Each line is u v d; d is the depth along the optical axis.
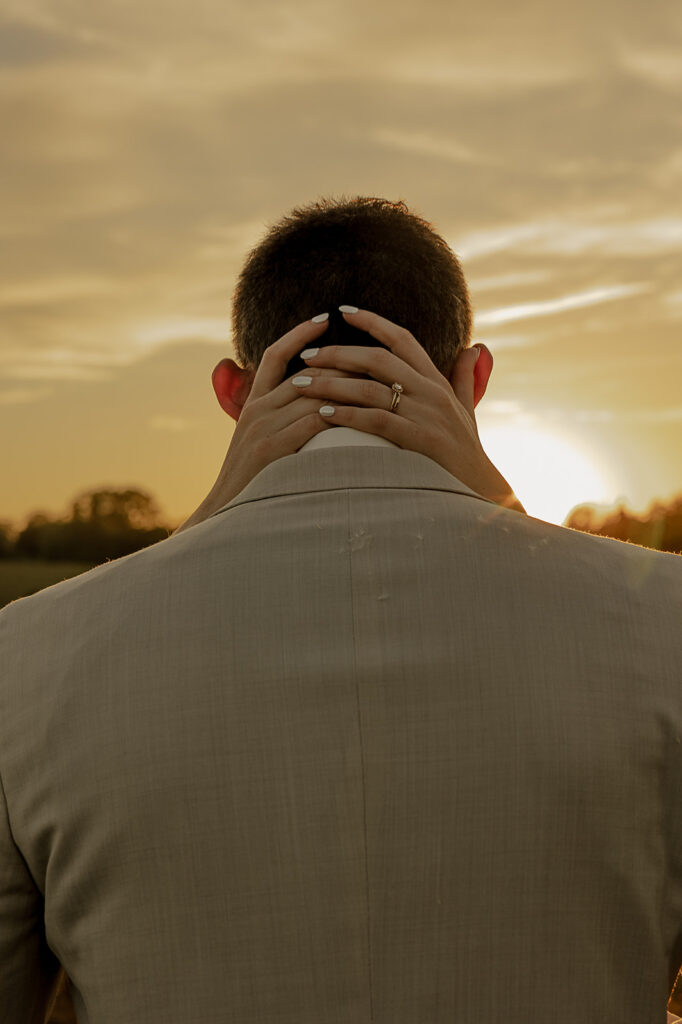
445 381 1.17
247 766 0.92
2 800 0.99
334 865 0.91
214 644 0.95
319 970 0.90
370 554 0.99
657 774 0.95
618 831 0.94
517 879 0.91
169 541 1.05
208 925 0.91
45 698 0.97
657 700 0.96
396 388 1.13
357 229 1.23
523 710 0.93
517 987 0.91
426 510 1.02
